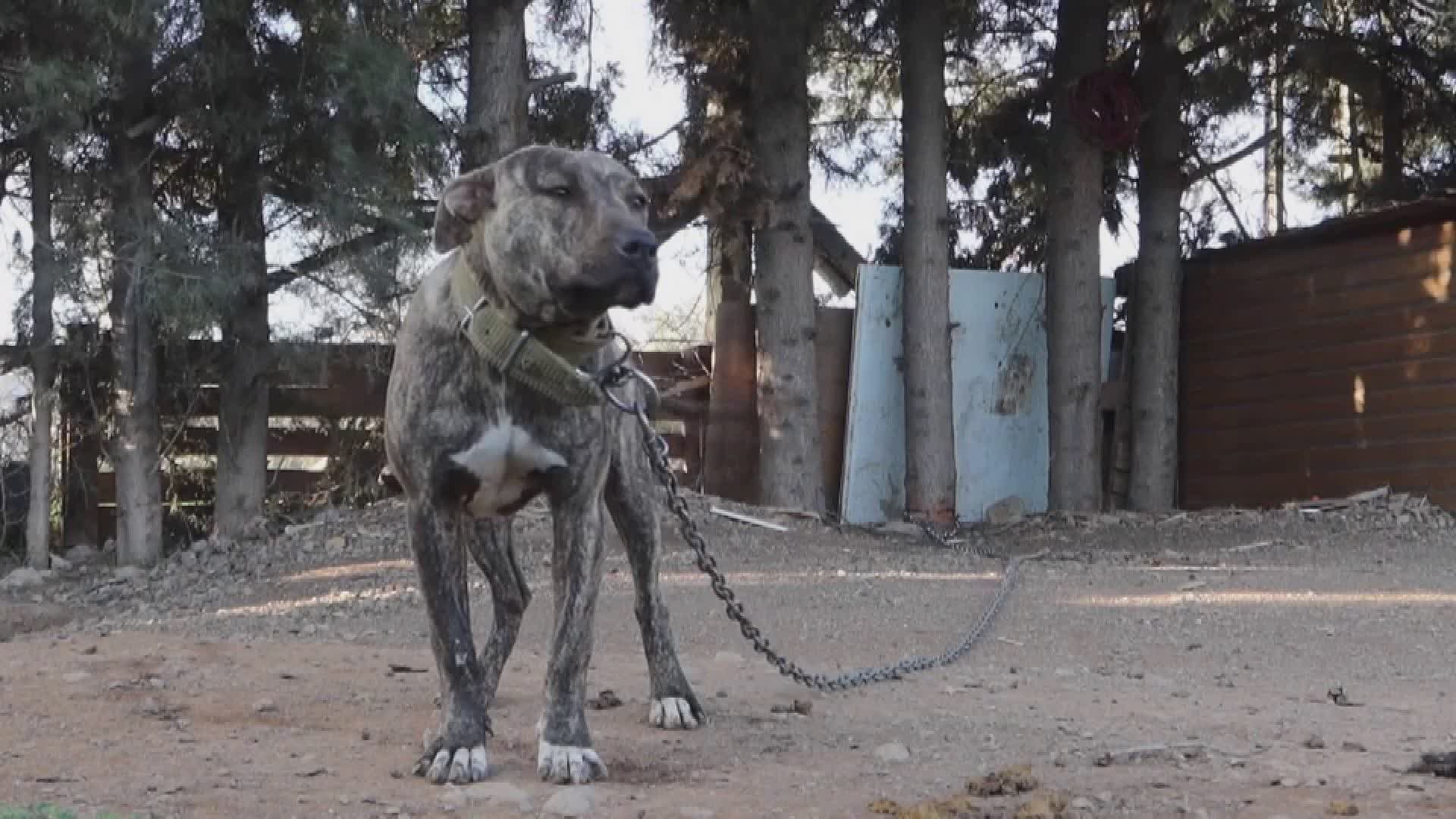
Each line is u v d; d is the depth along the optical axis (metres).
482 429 5.08
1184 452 17.98
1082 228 16.09
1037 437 16.84
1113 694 7.31
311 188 13.12
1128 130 15.88
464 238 5.04
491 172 5.00
